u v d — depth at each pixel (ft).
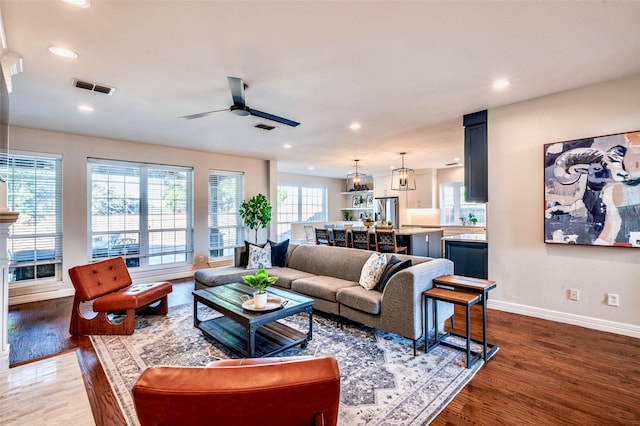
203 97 10.75
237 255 16.16
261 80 9.41
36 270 14.78
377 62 8.36
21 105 11.40
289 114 12.69
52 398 6.82
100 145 16.43
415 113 12.64
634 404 6.33
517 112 11.53
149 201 18.34
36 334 10.36
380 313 9.48
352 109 12.10
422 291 8.95
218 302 9.40
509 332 9.98
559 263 10.76
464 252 13.55
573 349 8.75
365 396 6.66
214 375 2.96
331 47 7.59
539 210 11.12
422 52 7.85
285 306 8.94
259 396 2.90
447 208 28.37
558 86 10.07
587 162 10.03
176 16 6.31
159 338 9.95
